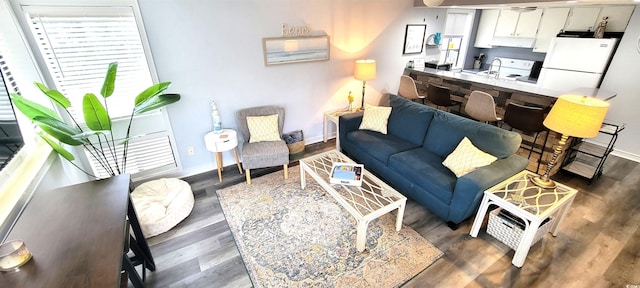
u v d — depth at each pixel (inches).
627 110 141.2
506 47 233.6
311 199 111.2
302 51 137.6
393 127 132.6
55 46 90.6
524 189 84.8
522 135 130.0
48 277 40.3
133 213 70.0
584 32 170.7
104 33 95.5
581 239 89.3
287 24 128.9
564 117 76.7
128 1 94.8
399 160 108.5
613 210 102.9
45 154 79.8
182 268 80.8
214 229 96.3
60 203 58.2
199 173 133.5
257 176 129.4
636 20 132.0
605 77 147.9
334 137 173.8
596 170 120.7
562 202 78.7
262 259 83.4
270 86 136.4
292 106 148.2
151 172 123.6
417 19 173.8
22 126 82.0
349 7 143.9
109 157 113.0
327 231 94.0
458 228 95.4
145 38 101.3
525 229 76.7
